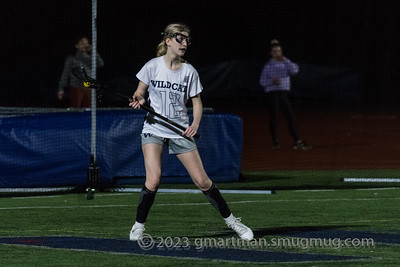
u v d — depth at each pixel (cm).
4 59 5650
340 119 4931
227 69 5622
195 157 1346
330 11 5731
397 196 2081
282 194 2125
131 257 1246
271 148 3375
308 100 5734
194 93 1336
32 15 5672
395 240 1423
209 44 5862
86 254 1272
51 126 2231
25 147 2200
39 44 5688
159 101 1330
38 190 2159
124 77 5134
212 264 1194
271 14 5825
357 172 2658
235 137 2370
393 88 5641
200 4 5819
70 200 2000
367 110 5431
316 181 2416
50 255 1266
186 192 2145
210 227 1580
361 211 1820
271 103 3291
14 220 1673
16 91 5616
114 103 4962
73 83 2853
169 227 1579
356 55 5688
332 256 1266
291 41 5809
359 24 5672
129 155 2272
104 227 1580
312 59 5762
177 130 1324
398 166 2827
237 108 5556
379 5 5628
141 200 1370
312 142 3638
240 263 1202
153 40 5509
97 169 2148
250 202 1970
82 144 2236
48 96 5628
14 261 1221
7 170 2188
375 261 1230
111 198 2038
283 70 3250
